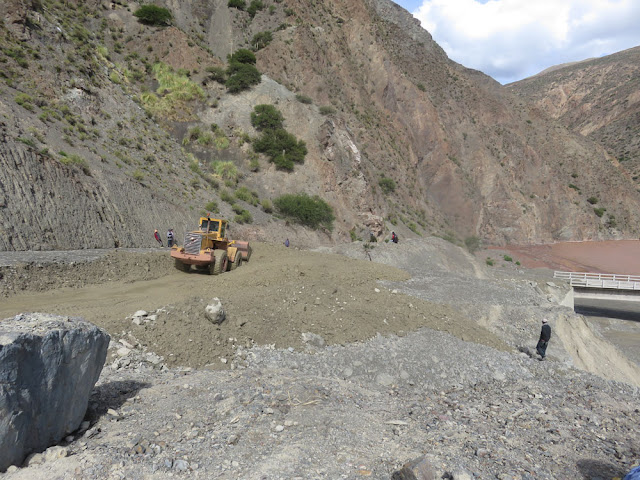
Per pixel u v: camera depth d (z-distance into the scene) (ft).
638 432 23.98
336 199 144.87
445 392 34.94
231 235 104.42
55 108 95.76
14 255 50.62
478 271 118.52
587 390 36.91
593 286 121.19
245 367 31.35
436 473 15.67
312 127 156.76
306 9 224.33
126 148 106.83
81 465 14.46
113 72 135.13
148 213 87.45
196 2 209.05
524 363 44.27
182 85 150.82
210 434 17.62
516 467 17.43
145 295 44.39
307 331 38.42
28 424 14.67
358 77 221.25
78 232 67.92
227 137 146.82
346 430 19.42
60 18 132.77
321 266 63.26
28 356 14.57
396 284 65.51
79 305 37.06
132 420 18.66
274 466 15.39
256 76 167.02
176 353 29.94
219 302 35.83
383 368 36.47
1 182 59.72
